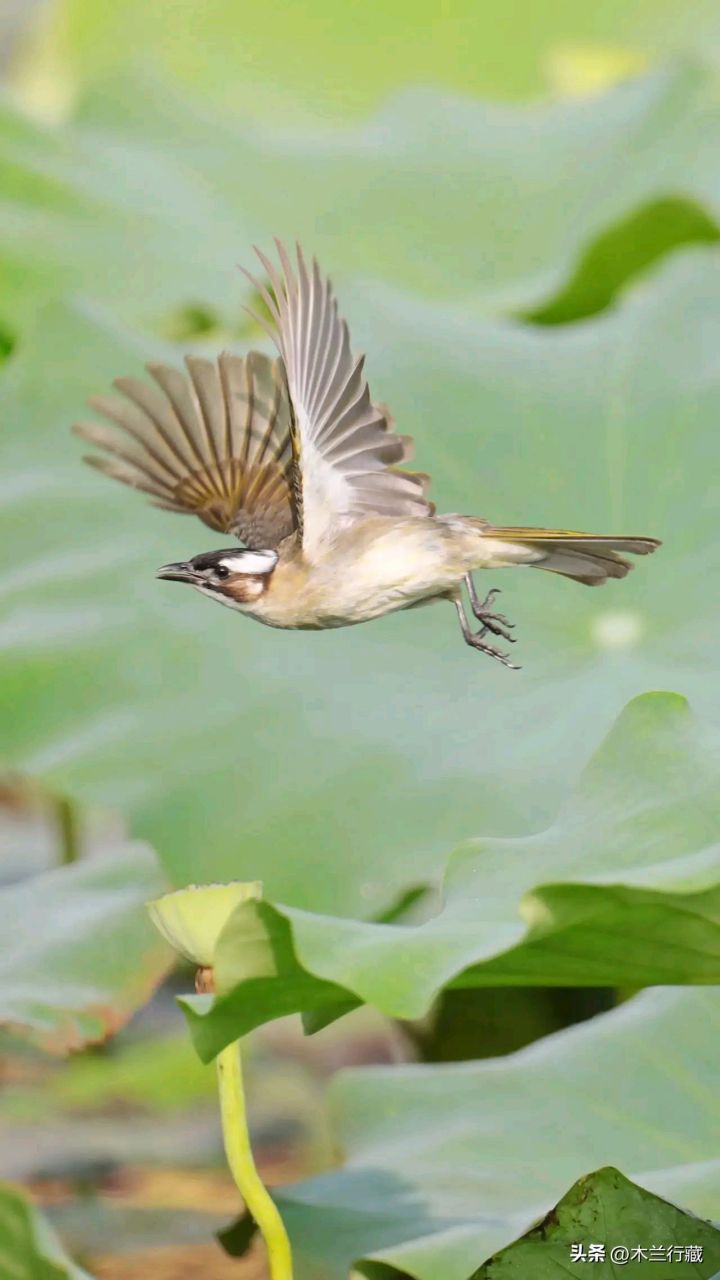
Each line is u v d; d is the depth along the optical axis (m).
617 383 11.50
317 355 7.76
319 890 9.29
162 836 9.56
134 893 9.97
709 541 10.66
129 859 10.37
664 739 7.18
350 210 15.12
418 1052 11.58
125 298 14.14
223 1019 6.38
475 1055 11.33
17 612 10.48
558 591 10.48
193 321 14.28
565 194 15.25
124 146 15.27
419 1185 8.61
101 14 19.84
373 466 8.45
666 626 10.27
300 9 19.31
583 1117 8.78
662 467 11.03
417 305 12.35
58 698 10.13
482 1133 8.88
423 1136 8.99
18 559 10.86
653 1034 9.13
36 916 9.95
